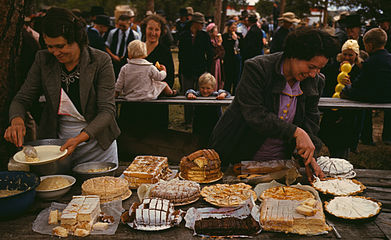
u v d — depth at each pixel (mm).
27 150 1890
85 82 2182
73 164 2416
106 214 1752
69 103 2250
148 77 4141
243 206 1793
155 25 4547
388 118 5543
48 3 32688
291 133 1983
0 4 2414
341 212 1741
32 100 2305
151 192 1894
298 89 2148
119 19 6020
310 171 2070
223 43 7453
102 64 2230
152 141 4598
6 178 1861
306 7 19984
